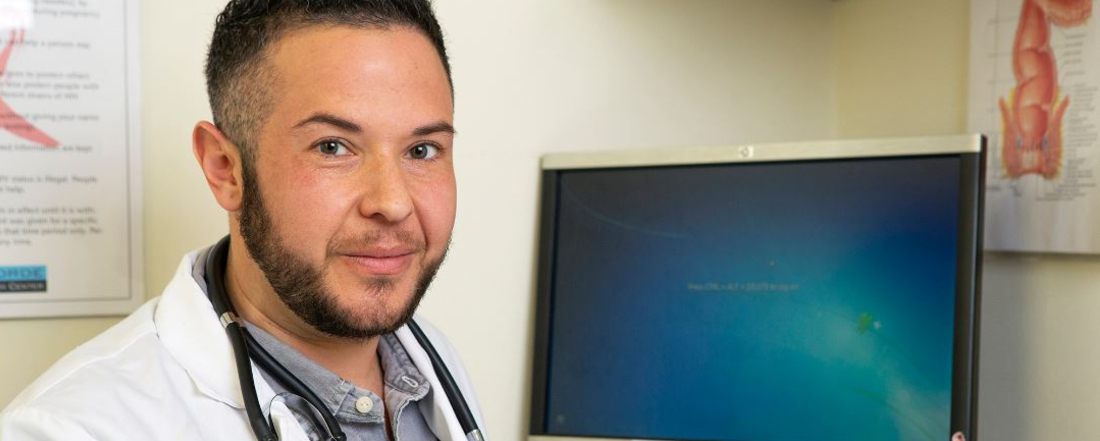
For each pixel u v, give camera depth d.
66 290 1.36
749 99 2.01
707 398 1.55
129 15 1.39
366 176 0.97
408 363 1.16
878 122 2.03
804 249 1.53
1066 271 1.64
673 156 1.64
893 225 1.47
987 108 1.76
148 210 1.41
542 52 1.73
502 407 1.70
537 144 1.73
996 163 1.74
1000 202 1.73
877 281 1.47
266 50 0.98
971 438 1.38
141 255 1.40
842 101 2.12
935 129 1.89
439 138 1.02
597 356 1.64
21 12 1.33
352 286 0.98
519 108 1.70
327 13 0.97
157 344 1.00
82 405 0.90
